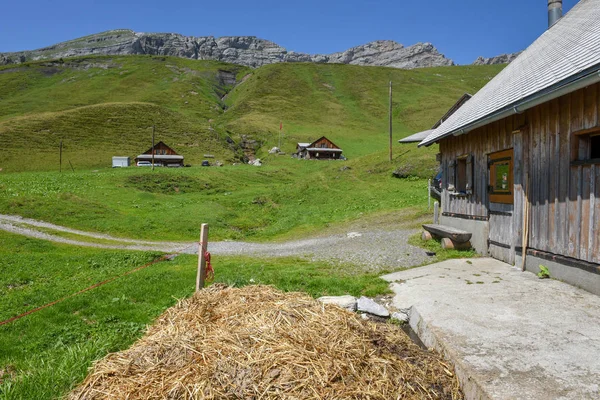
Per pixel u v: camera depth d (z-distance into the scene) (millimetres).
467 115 11398
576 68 6176
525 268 8516
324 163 65438
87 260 14406
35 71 154625
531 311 5629
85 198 31938
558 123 7520
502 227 9820
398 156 41625
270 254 15477
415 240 14438
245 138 92500
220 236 23281
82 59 174750
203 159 74375
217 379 3164
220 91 156125
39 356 5543
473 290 6977
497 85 11555
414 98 123438
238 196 36656
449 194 13672
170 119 94375
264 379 3154
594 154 7477
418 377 3736
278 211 29688
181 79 152625
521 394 3434
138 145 78062
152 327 4766
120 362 3639
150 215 27656
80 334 6332
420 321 5766
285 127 100500
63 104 116562
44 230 22406
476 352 4328
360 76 148625
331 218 25047
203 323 4359
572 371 3811
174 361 3518
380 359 3740
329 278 8875
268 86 139500
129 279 10336
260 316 4344
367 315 6504
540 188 8086
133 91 134375
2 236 19578
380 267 10523
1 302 9086
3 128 76500
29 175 45219
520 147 8812
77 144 75188
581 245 6828
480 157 11109
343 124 104062
